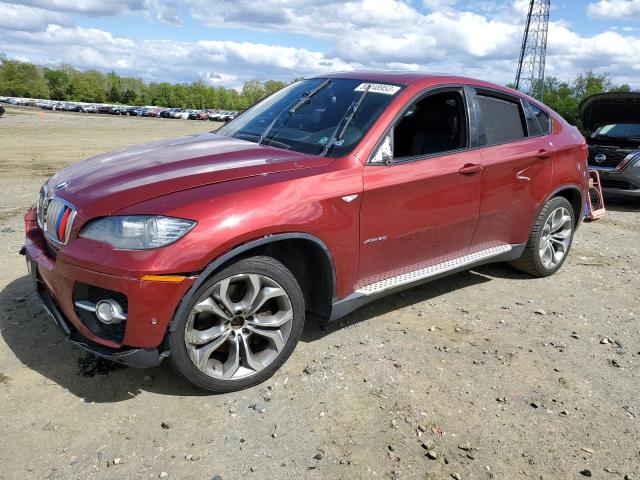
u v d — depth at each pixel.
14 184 9.29
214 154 3.41
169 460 2.52
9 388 2.99
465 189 4.00
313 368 3.34
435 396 3.14
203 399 2.99
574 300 4.74
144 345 2.70
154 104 140.25
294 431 2.77
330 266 3.29
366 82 4.02
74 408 2.86
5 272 4.61
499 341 3.87
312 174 3.19
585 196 5.37
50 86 132.00
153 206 2.74
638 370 3.59
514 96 4.64
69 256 2.76
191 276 2.72
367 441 2.73
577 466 2.65
